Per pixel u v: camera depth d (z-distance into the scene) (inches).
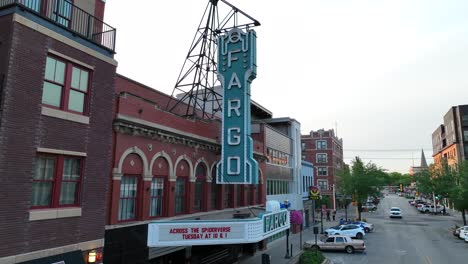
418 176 3186.5
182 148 753.0
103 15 626.8
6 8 430.3
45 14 503.8
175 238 601.0
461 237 1454.2
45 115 449.1
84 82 516.7
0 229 388.8
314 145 3405.5
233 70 842.2
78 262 471.2
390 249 1249.4
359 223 1772.9
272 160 1376.7
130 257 581.3
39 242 430.0
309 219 1962.4
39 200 443.8
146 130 631.2
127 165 600.7
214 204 888.3
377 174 2319.1
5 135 400.5
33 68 438.0
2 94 404.8
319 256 981.8
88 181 505.4
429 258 1079.6
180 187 755.4
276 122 1674.5
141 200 626.2
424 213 3085.6
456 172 2288.4
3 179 395.2
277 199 1397.6
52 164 463.5
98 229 515.8
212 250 859.4
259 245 1160.2
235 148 809.5
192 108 1040.8
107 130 546.6
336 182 3061.0
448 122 3440.0
